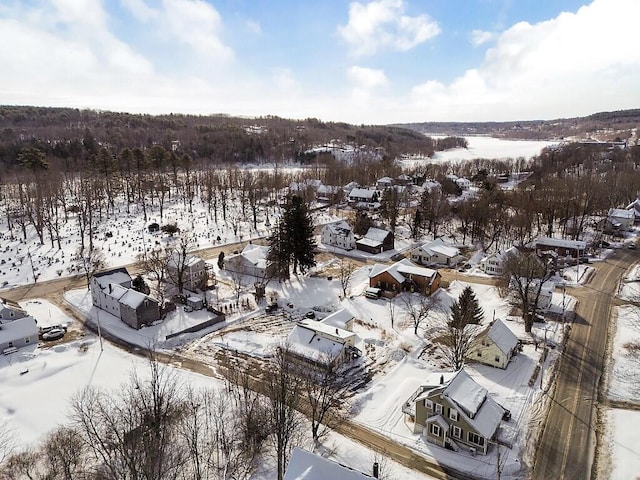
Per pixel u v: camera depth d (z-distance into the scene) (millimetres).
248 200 151375
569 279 89438
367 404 52344
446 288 87312
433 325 71625
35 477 40062
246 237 117438
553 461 43375
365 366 60438
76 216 129375
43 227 117500
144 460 37750
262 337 67938
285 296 82750
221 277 91875
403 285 84750
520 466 42750
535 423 48625
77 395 52188
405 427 48625
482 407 46250
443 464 43188
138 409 43438
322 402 48844
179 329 69812
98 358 61750
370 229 114875
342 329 64312
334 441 46062
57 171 154500
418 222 122438
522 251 102312
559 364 60031
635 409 50344
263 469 42531
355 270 96500
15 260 96438
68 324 71688
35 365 59250
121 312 71938
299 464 32844
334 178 189125
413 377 57750
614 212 125062
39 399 52344
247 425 44156
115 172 158375
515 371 58562
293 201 89250
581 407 51281
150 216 132375
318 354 58938
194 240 112750
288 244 89438
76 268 93062
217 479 40094
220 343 66312
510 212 136750
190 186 167375
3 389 54281
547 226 127438
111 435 39562
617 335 67062
